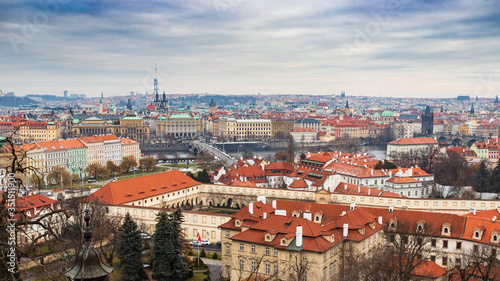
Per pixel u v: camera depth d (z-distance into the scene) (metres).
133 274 162.12
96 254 34.62
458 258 161.00
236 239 155.25
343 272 140.12
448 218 167.25
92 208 188.00
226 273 168.12
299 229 142.50
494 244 152.75
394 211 176.38
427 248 165.25
